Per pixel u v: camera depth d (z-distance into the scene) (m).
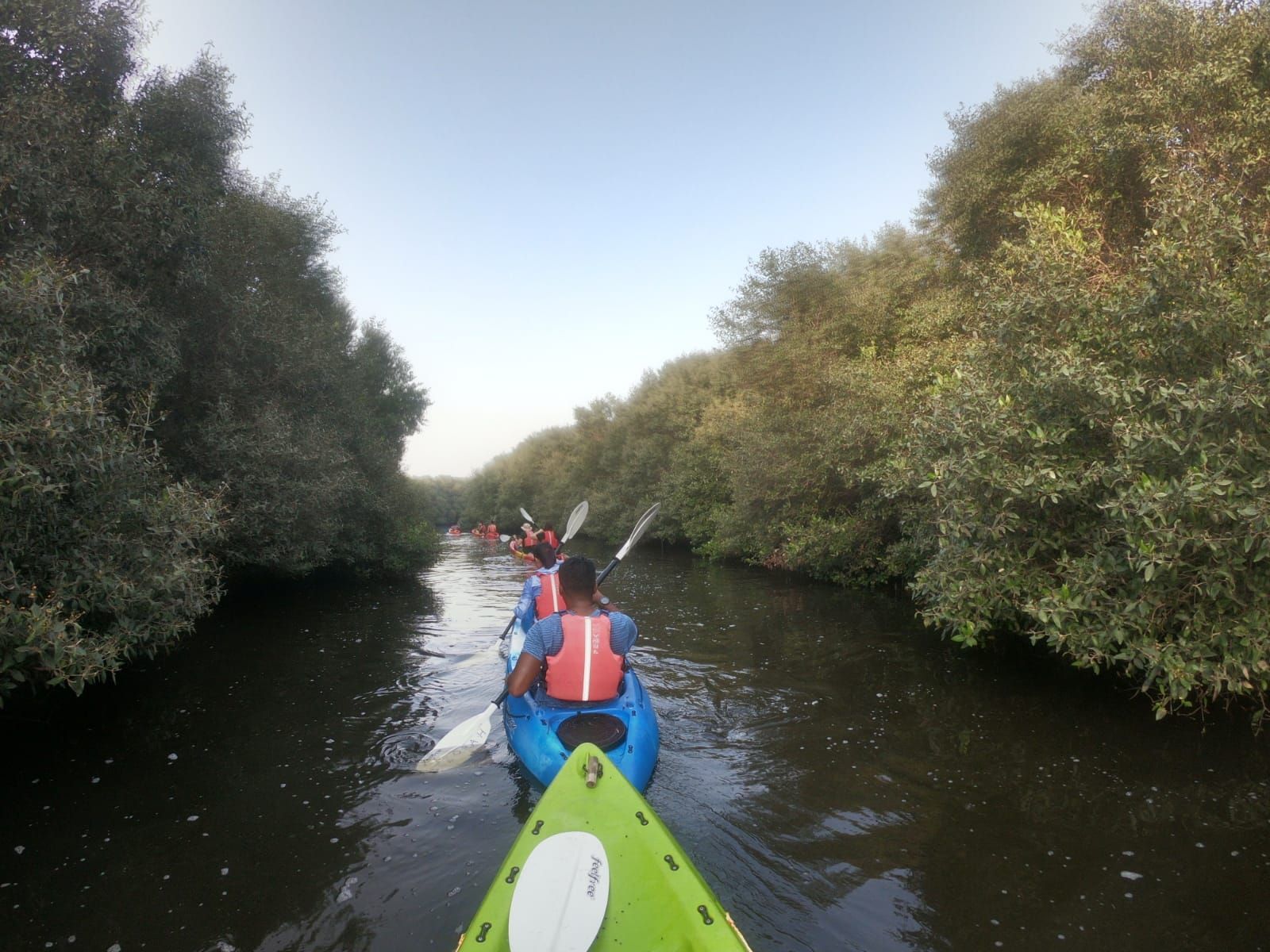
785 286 13.85
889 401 9.15
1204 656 4.02
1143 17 6.80
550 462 42.72
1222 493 3.52
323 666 6.89
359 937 2.61
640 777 3.48
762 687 5.80
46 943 2.59
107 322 5.99
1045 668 6.09
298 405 11.07
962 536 5.03
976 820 3.43
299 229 12.86
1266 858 3.02
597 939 2.15
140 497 5.09
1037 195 7.84
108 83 6.60
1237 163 5.43
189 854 3.23
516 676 3.89
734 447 17.72
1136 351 4.65
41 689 5.45
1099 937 2.54
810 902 2.78
